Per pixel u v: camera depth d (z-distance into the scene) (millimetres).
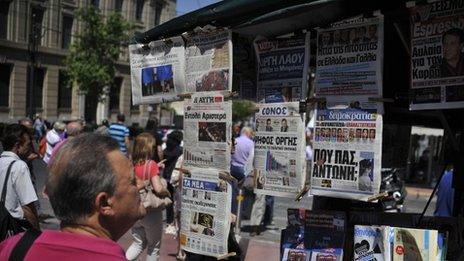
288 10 3514
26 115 45438
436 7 3248
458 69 3139
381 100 3453
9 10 43812
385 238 3527
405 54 4070
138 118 57750
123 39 44438
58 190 1687
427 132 21641
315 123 3771
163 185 5738
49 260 1652
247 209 11117
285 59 3947
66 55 48750
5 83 44094
